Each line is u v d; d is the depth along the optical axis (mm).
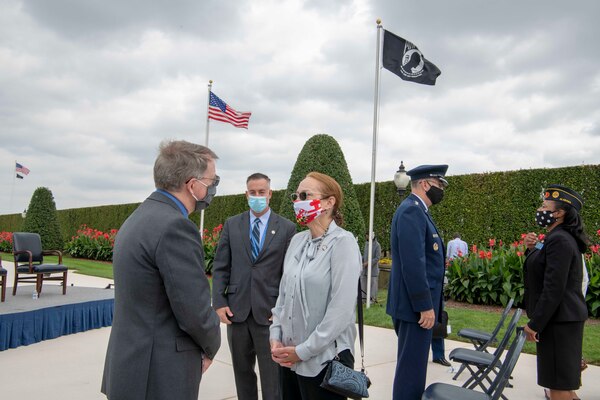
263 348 3693
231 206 22828
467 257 10828
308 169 12516
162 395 2104
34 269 8508
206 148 2467
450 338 7125
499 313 8906
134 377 2084
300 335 2562
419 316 3471
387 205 16547
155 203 2299
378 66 10602
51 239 24188
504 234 13438
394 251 3734
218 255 3969
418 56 10445
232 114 14438
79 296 8586
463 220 14344
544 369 3459
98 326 7910
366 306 10172
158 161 2361
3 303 7520
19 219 39375
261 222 3951
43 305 7246
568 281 3430
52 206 24469
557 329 3410
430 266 3600
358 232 12453
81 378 5043
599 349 6293
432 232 3621
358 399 2404
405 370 3486
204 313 2180
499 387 2818
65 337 7094
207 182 2402
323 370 2475
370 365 5727
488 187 13906
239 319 3721
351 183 12711
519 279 9547
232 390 4773
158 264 2111
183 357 2188
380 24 10594
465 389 3307
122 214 30047
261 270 3770
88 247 23688
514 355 2820
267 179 3943
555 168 12641
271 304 3736
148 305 2145
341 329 2420
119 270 2172
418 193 3770
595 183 11867
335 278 2492
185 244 2172
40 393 4555
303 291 2562
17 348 6309
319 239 2688
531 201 12992
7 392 4562
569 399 3467
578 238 3496
